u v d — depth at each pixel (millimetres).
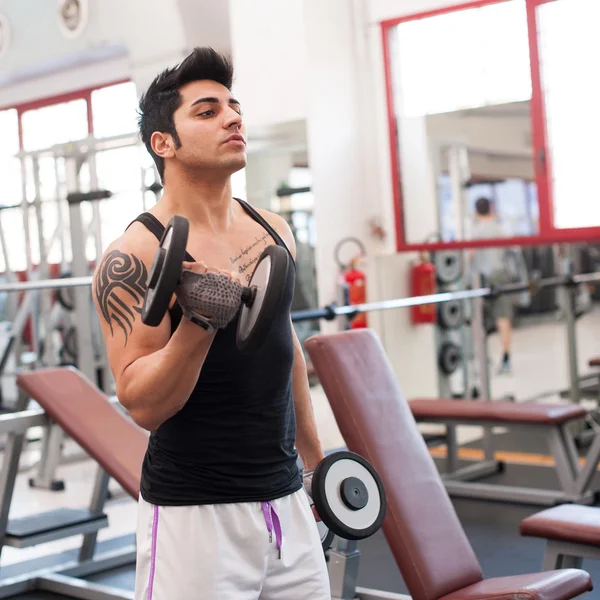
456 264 5613
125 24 6602
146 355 1383
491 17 5480
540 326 5352
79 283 3732
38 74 7926
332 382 2480
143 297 1405
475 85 5590
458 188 5668
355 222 5836
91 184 5664
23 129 8289
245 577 1454
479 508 4391
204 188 1499
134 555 3846
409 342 5680
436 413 4543
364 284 5594
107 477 3527
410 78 5809
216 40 6039
